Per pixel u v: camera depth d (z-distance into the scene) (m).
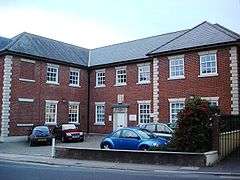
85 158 17.91
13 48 29.62
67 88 33.88
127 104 31.77
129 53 33.66
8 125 28.53
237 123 18.38
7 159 18.27
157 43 32.50
